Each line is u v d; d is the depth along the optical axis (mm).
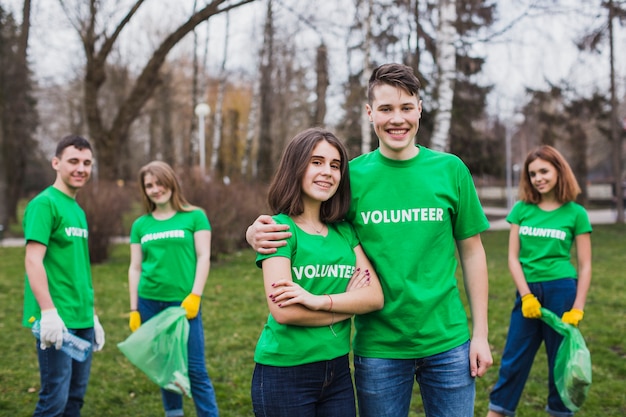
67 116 33531
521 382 3477
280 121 24219
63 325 2938
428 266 2273
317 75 16531
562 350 3326
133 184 18812
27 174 33000
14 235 19109
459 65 12547
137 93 15859
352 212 2334
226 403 4137
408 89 2229
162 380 3336
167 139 30500
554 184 3543
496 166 18453
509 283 8508
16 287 9008
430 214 2266
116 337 5938
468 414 2275
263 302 7582
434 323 2250
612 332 5723
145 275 3756
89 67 15508
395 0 11734
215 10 14484
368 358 2301
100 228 11500
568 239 3516
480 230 2385
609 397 4074
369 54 12297
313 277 2162
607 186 34969
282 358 2113
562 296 3465
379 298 2211
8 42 19297
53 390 2969
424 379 2311
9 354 5391
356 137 15031
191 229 3785
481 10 10758
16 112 21031
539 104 15922
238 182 13250
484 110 15906
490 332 5836
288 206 2227
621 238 14773
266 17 15680
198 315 3652
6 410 4066
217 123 21062
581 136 23938
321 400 2186
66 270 3107
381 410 2285
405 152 2318
